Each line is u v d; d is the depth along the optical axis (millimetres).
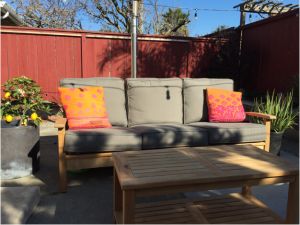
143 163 2082
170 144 3010
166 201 2426
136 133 2916
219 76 6910
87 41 6340
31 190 2555
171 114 3695
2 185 2879
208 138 3156
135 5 4633
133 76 4820
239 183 1940
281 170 1986
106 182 3021
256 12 8000
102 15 11430
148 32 12367
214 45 7094
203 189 1881
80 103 3174
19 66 6059
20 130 3010
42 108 3486
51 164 3473
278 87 6051
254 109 4422
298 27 5469
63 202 2580
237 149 2480
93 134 2791
